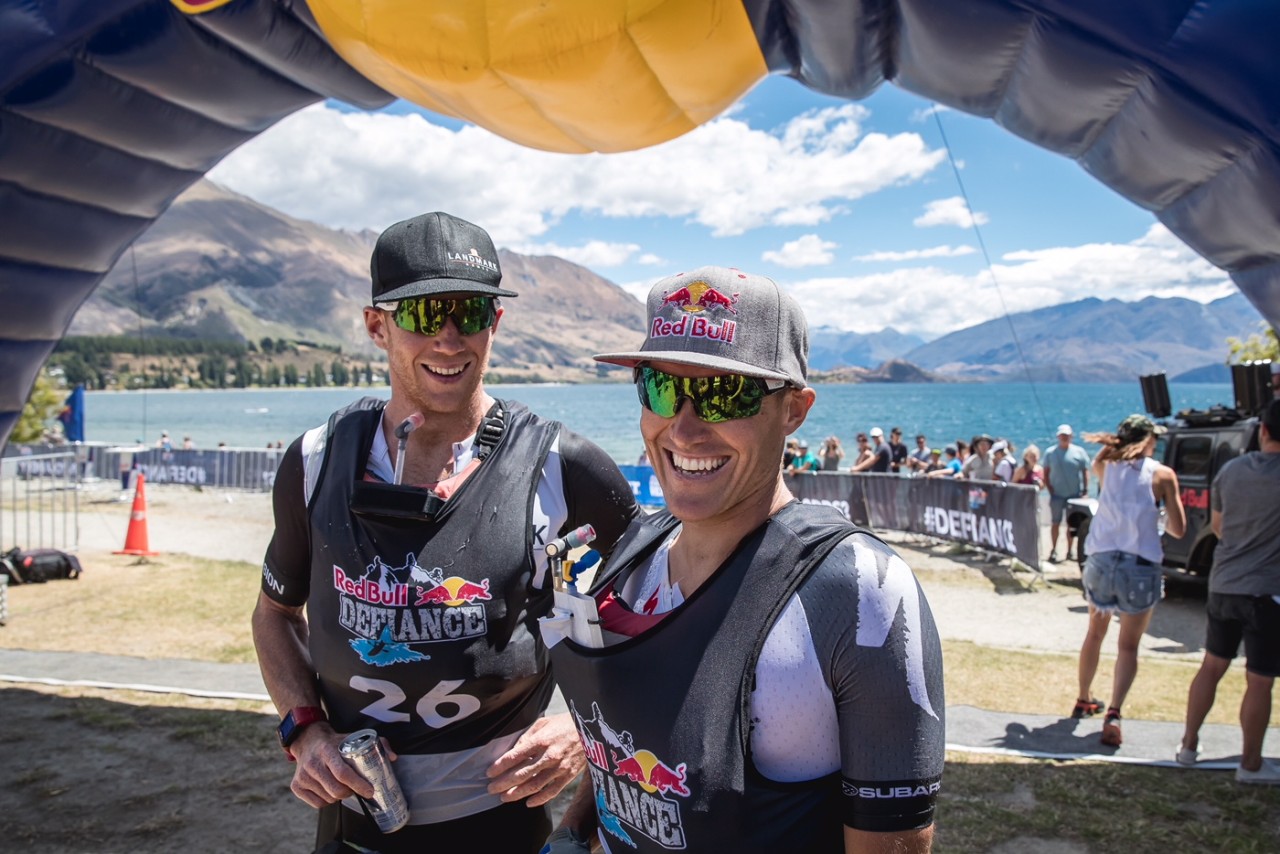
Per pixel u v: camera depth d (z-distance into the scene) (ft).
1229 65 10.04
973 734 16.49
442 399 6.51
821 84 14.25
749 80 13.58
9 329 17.67
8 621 25.11
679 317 4.48
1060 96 12.01
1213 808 13.28
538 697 6.75
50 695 18.51
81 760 15.16
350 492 6.43
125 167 16.94
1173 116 11.02
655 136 14.28
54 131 15.57
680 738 4.13
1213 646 14.61
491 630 6.23
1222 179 11.47
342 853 5.97
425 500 6.15
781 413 4.55
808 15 12.36
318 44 15.35
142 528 36.68
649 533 5.21
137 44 14.79
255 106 16.97
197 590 29.48
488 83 12.44
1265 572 13.71
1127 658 15.78
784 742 4.09
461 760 6.26
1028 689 19.39
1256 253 12.11
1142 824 12.78
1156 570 15.75
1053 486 35.91
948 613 27.73
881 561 4.16
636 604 4.91
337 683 6.37
